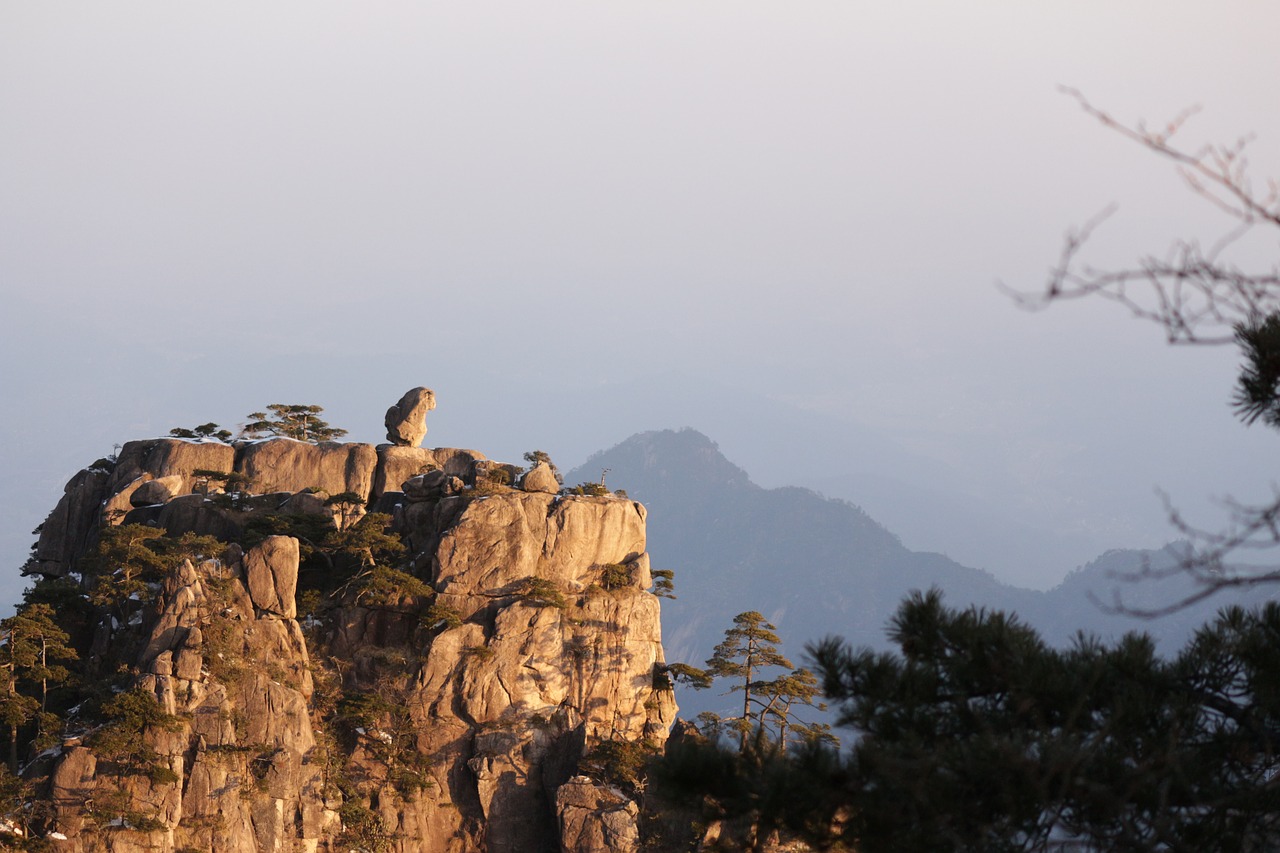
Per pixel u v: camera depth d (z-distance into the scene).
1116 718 18.42
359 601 105.94
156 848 85.25
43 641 95.69
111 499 115.94
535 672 104.06
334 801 94.94
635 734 106.38
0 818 82.81
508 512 108.25
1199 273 10.89
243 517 113.12
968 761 18.39
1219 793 18.39
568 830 94.56
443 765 100.50
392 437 123.88
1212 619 21.11
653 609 110.19
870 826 18.83
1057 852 18.28
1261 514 12.57
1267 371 17.05
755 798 20.03
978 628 21.08
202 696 92.88
